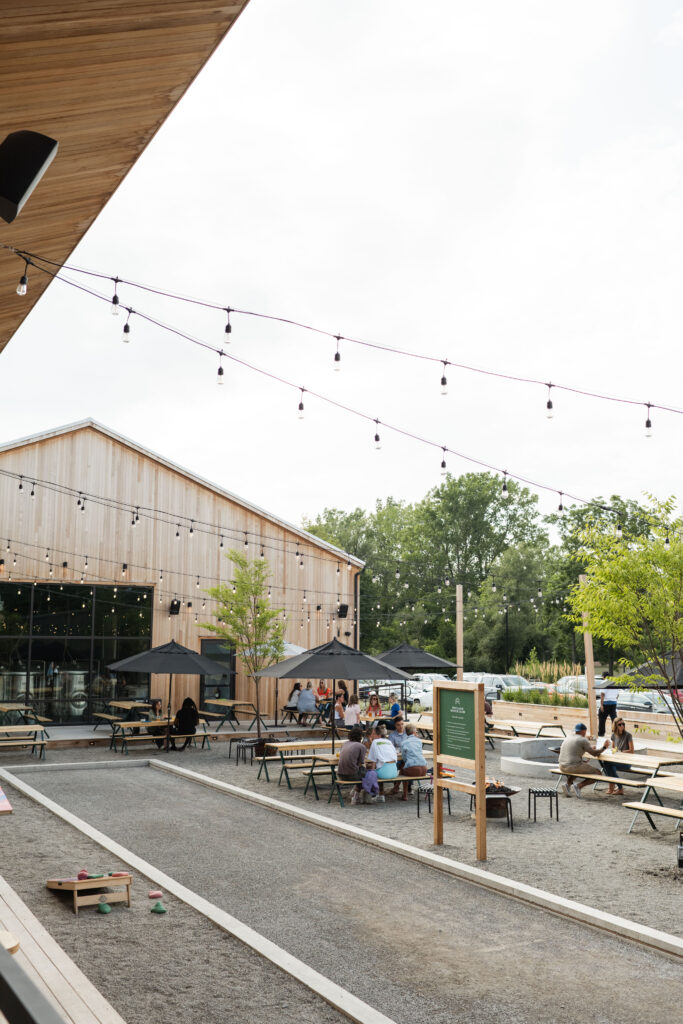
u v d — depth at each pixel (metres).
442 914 7.98
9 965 1.34
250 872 9.38
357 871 9.51
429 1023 5.65
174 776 16.56
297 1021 5.58
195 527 27.25
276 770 17.05
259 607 23.84
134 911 7.82
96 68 4.29
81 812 12.75
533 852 10.39
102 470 26.16
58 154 5.02
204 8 4.01
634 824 12.09
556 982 6.38
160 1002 5.82
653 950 7.09
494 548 62.78
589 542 12.66
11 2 3.47
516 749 18.73
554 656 51.66
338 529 68.44
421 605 60.28
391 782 14.42
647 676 12.26
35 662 24.86
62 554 25.31
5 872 9.07
